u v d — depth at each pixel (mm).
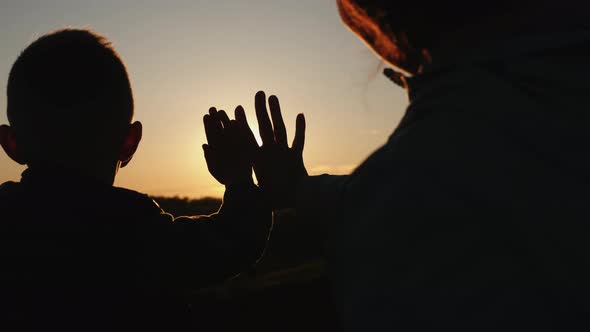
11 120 1442
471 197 501
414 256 507
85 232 1312
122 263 1348
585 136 513
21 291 1238
